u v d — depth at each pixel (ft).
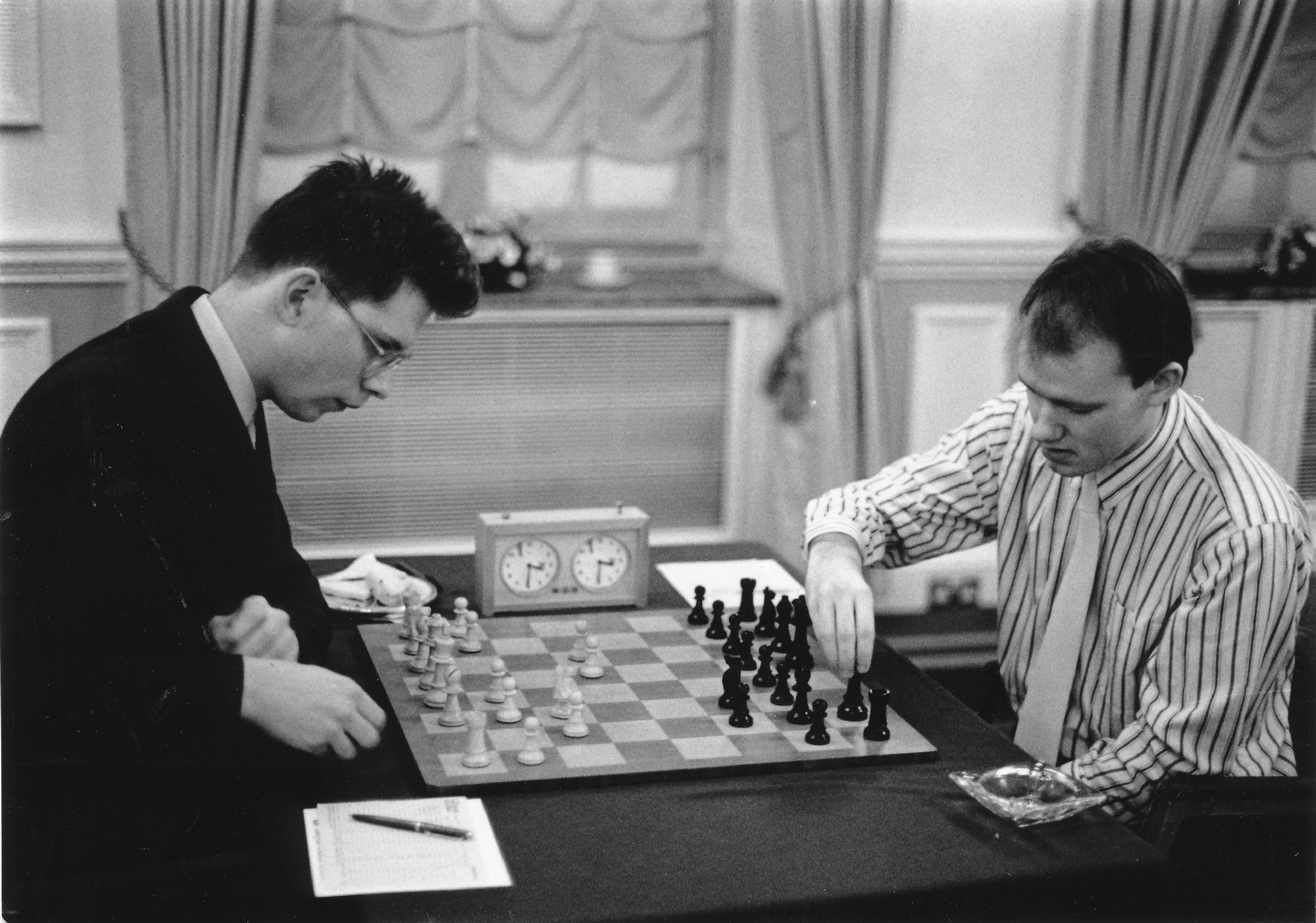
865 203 13.32
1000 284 14.30
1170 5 13.02
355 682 6.34
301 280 5.86
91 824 5.18
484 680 6.49
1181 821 5.71
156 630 5.60
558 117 14.85
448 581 7.98
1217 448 6.37
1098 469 6.16
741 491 15.33
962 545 7.45
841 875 4.90
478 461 14.47
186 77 11.62
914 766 5.83
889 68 13.08
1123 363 5.65
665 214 16.25
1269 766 6.25
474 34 14.19
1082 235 14.01
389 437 14.14
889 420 14.06
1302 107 13.43
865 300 13.52
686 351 14.88
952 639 13.91
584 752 5.75
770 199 15.10
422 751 5.71
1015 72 13.85
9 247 11.99
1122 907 5.08
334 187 5.88
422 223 5.92
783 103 13.26
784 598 7.13
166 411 5.80
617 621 7.35
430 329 13.99
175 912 5.04
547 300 14.21
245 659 5.49
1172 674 6.08
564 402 14.60
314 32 13.56
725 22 15.57
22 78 11.75
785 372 14.01
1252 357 13.97
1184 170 13.41
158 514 5.75
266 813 5.26
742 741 5.91
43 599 5.50
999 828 5.29
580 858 4.98
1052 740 6.79
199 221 11.94
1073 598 6.66
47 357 12.26
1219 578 6.01
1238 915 5.79
